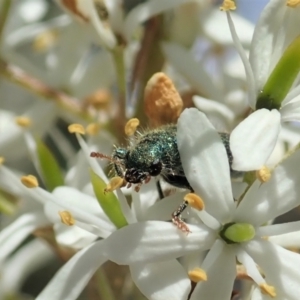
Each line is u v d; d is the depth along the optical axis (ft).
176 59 0.18
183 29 0.18
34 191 0.15
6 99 0.21
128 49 0.18
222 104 0.18
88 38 0.20
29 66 0.20
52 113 0.20
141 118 0.17
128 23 0.17
